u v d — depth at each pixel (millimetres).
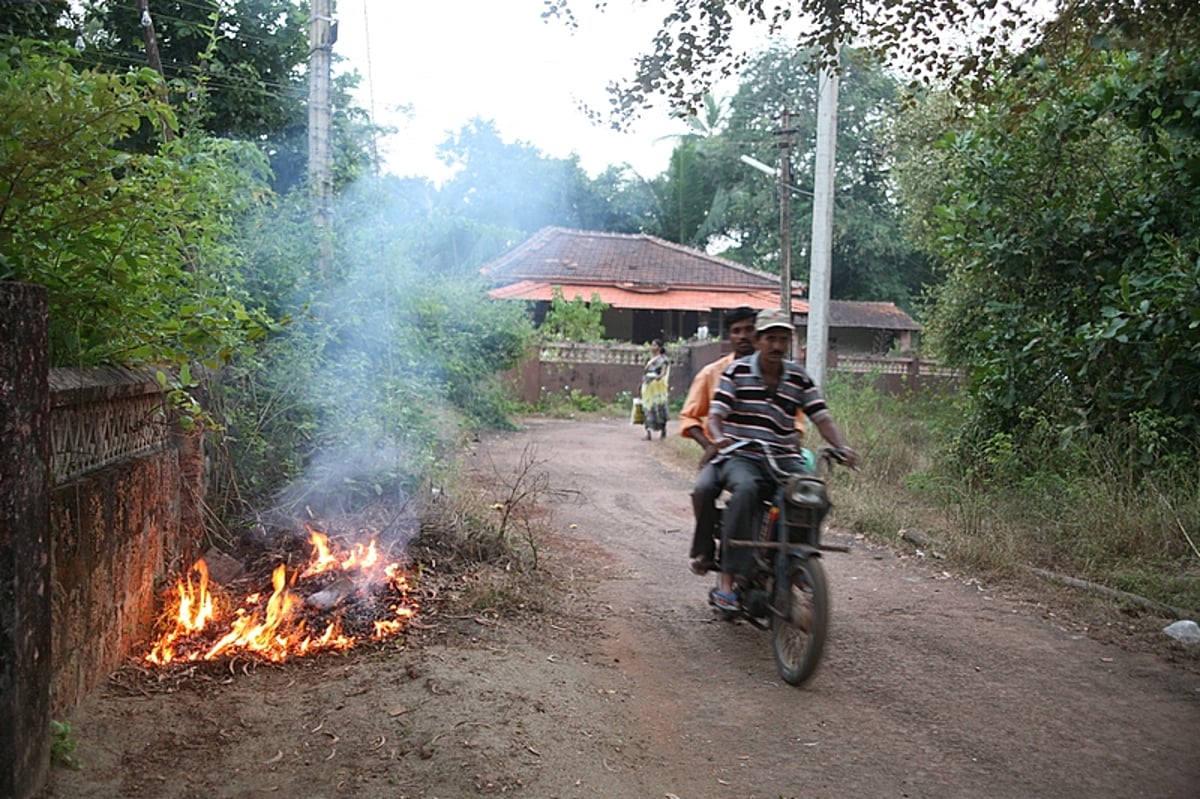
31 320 3068
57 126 3467
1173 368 8180
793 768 3863
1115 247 9336
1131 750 4074
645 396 16578
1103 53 7723
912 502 9508
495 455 13391
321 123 9703
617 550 7805
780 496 4969
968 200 10094
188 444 5535
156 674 4277
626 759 3871
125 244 4012
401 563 6129
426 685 4266
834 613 6039
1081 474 8359
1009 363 9734
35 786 3121
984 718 4395
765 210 36625
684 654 5242
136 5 13484
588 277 29938
